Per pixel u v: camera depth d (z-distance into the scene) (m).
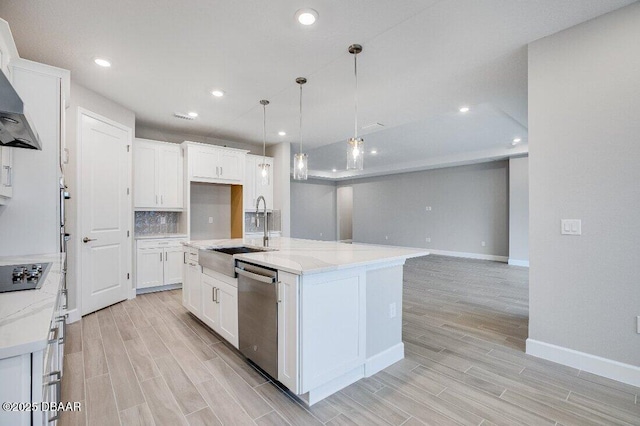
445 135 5.71
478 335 2.97
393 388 2.07
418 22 2.21
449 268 6.54
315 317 1.90
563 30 2.31
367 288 2.25
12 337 0.79
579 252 2.27
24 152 2.23
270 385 2.09
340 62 2.79
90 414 1.76
